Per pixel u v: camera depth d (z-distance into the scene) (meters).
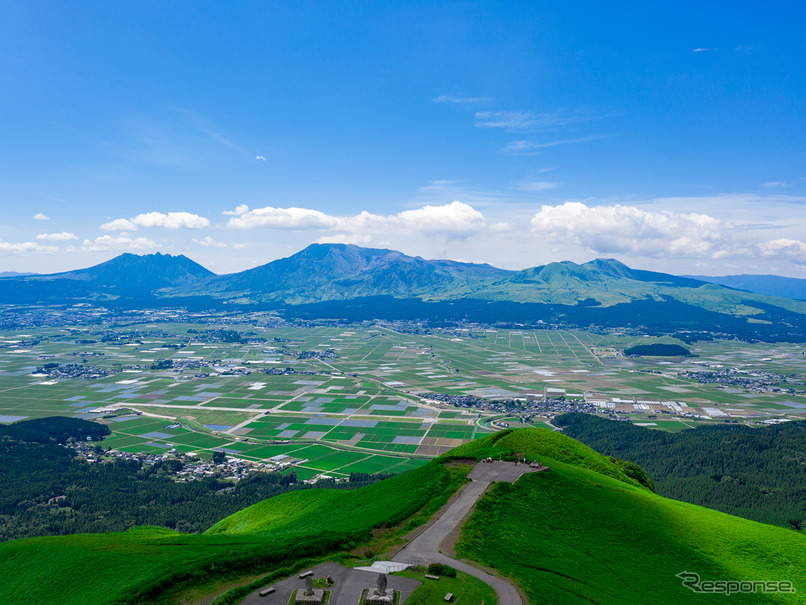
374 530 86.44
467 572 71.62
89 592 72.31
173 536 101.19
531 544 84.94
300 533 92.12
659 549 92.56
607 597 72.00
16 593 78.69
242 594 64.62
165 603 64.12
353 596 63.03
